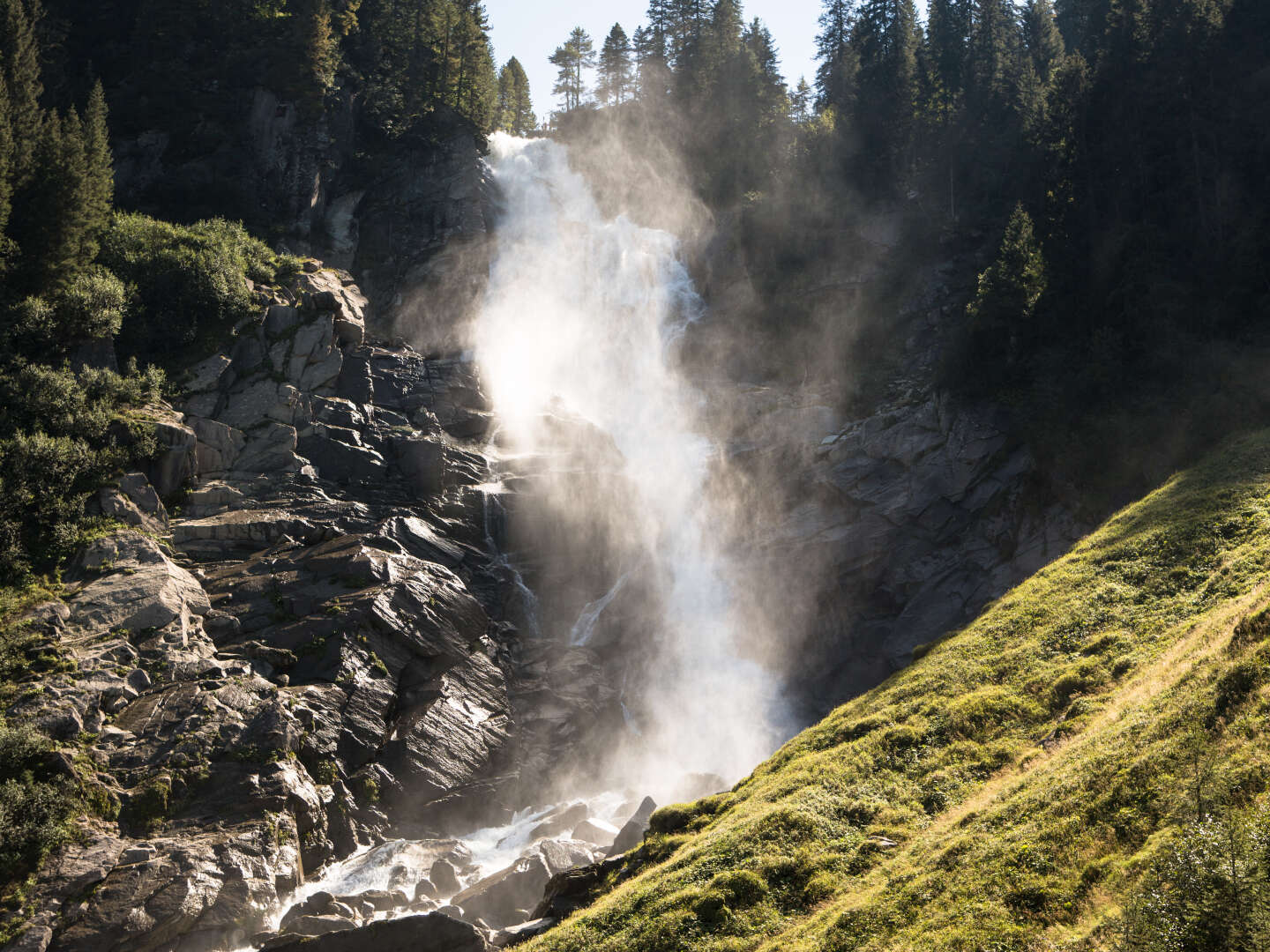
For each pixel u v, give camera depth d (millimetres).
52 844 30891
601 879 28594
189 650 39156
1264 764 17438
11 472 41219
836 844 24234
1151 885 15547
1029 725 27625
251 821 33938
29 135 52438
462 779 41031
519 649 49094
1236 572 30078
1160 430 46125
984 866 19781
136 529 43469
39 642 36906
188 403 50188
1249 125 56219
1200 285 51906
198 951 30328
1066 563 38344
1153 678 25344
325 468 51250
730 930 22031
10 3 61312
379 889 34156
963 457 51375
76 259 50969
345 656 40906
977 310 53594
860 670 51125
